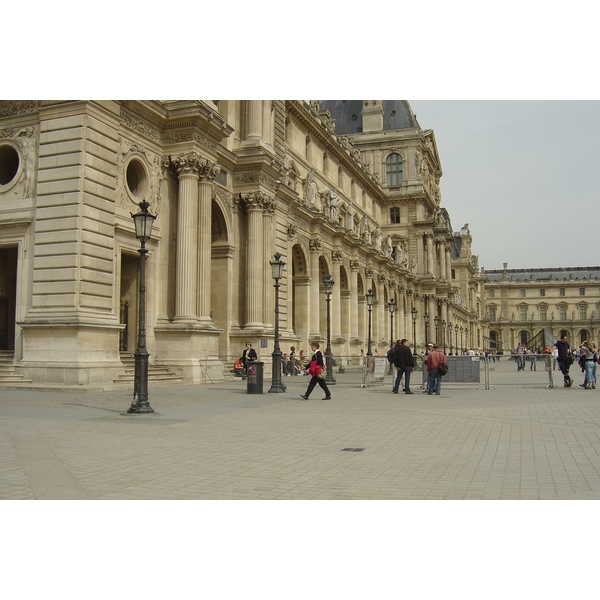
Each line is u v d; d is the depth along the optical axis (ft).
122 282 96.58
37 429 43.93
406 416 56.18
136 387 55.26
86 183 79.92
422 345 301.84
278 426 48.65
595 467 32.24
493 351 469.98
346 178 246.27
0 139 85.35
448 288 339.77
